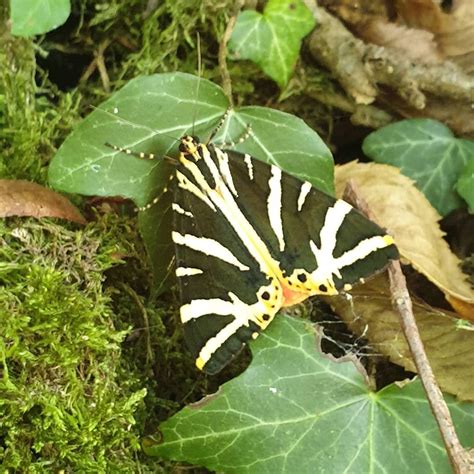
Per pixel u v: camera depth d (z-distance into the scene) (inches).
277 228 13.6
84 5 14.2
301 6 14.3
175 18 14.2
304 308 14.1
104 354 13.4
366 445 13.5
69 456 13.1
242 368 14.0
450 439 13.3
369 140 14.6
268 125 13.9
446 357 13.8
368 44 14.5
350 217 13.6
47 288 13.2
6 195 13.4
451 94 14.5
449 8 14.3
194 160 13.6
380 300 14.0
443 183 14.6
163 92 13.7
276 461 13.5
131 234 13.8
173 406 13.9
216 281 13.4
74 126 14.1
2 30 13.9
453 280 14.2
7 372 13.0
